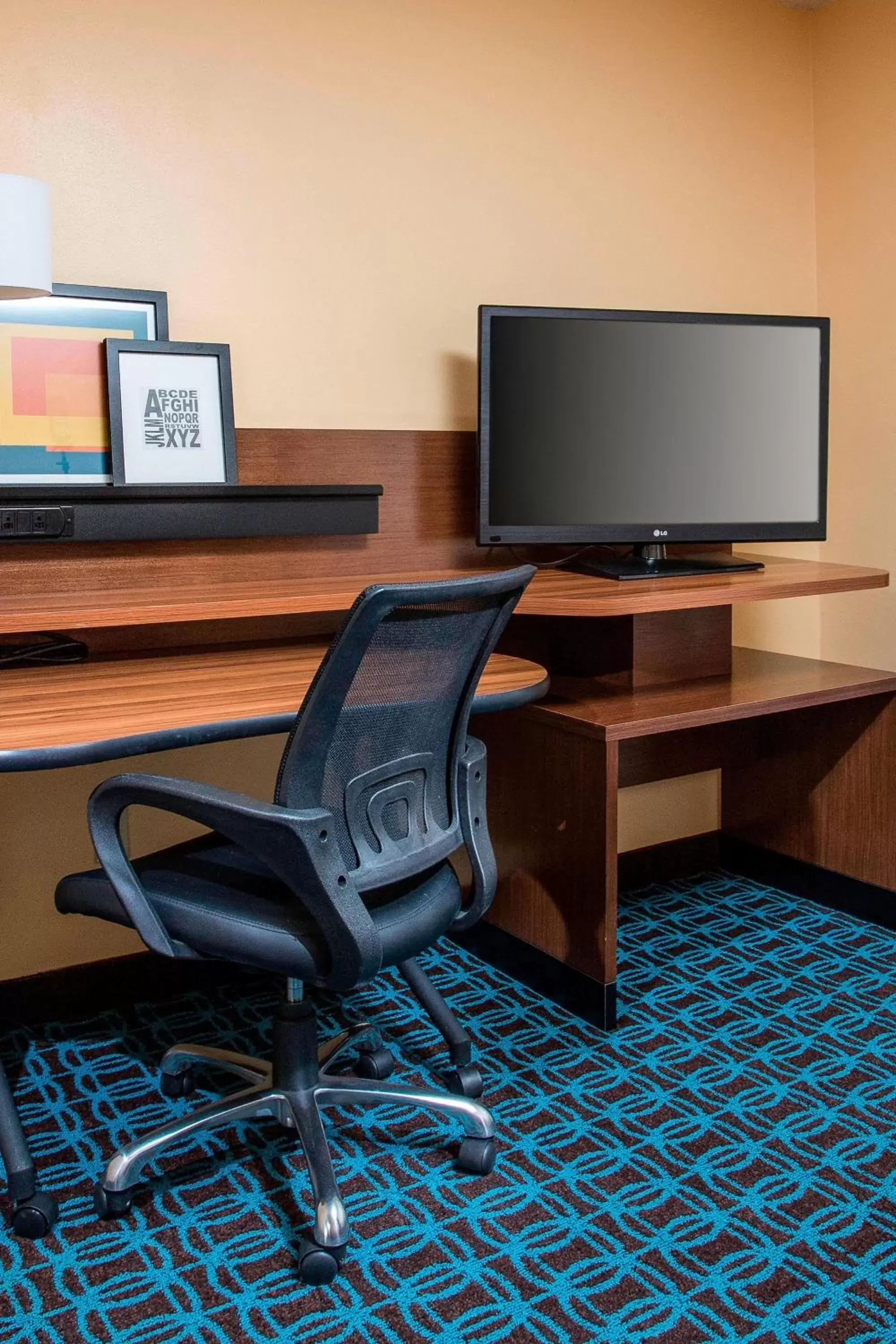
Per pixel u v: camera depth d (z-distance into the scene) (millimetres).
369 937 1235
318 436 1993
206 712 1363
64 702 1422
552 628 2188
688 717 1863
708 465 2150
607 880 1804
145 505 1785
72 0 1734
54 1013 1894
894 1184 1447
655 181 2342
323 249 1985
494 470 2021
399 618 1209
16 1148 1384
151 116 1814
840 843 2309
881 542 2498
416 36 2033
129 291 1792
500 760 2012
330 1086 1486
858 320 2498
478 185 2129
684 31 2344
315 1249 1275
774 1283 1273
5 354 1713
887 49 2365
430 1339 1196
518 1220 1387
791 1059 1746
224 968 2021
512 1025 1863
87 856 1905
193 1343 1195
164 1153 1530
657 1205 1410
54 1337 1209
